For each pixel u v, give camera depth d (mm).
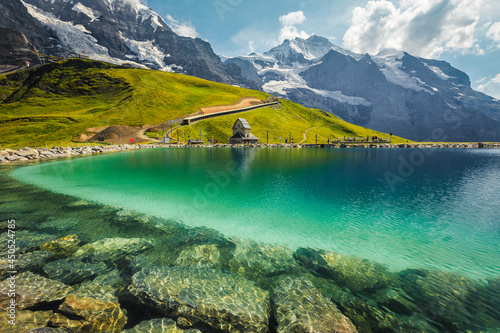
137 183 26359
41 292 8141
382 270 10383
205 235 13547
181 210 17719
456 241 13180
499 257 11477
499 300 8484
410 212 17703
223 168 38781
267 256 11383
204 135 126375
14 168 35719
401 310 7965
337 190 24250
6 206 17750
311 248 12273
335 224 15445
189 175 31641
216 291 8594
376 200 20844
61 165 39844
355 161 52281
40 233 13148
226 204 19328
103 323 7016
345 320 7234
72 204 18547
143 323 7137
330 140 146000
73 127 111812
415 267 10648
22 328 6621
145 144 101125
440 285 9352
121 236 13055
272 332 6926
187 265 10328
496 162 53344
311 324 6973
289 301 8078
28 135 101562
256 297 8430
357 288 9109
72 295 7871
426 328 7246
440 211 17969
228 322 7211
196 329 6996
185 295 8242
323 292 8773
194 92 184375
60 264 10047
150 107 147250
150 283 8812
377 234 14023
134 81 180875
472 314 7820
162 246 12031
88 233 13328
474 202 20469
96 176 30234
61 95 169875
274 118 162000
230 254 11461
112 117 129625
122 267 10008
